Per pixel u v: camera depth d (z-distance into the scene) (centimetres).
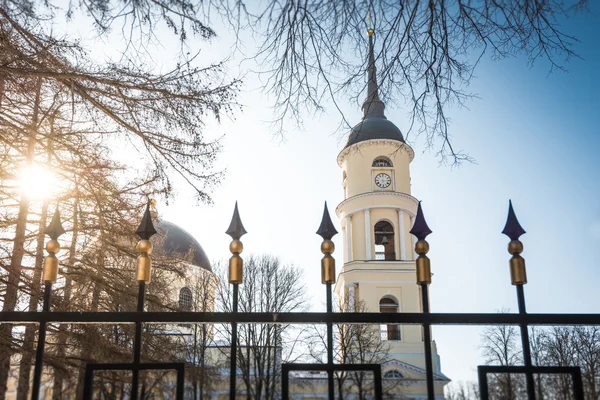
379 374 372
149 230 416
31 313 382
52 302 1450
